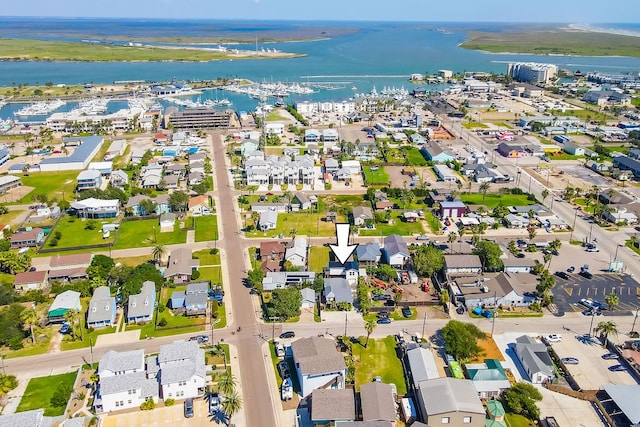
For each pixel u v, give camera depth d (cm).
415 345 10275
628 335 10794
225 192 19525
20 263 13312
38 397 8969
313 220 16850
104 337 10744
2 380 8962
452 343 10006
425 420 8238
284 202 17900
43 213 17388
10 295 11856
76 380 9294
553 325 11206
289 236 15638
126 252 14612
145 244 15138
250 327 11125
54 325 11200
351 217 16912
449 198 18250
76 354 10194
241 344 10544
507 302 11925
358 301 12150
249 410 8738
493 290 12131
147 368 9338
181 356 9400
